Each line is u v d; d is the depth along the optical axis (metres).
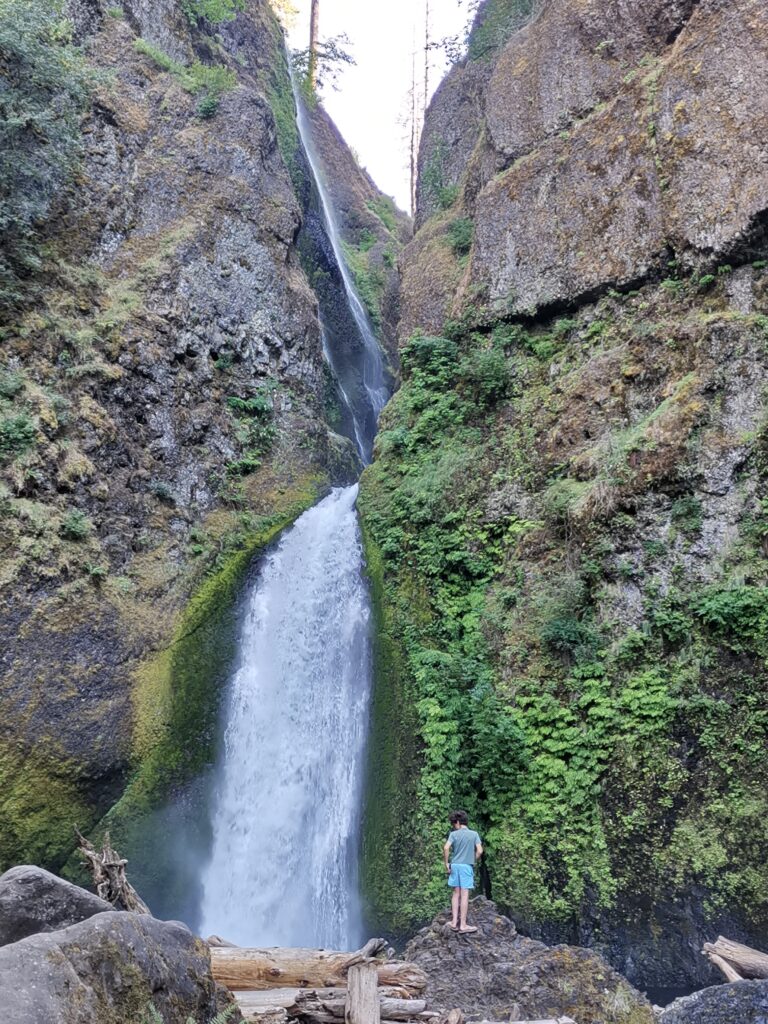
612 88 16.94
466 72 25.52
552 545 13.92
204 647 15.60
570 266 16.27
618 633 12.30
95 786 13.34
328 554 17.47
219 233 20.00
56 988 4.17
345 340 27.55
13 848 12.31
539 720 12.49
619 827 11.17
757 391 12.12
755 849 10.15
